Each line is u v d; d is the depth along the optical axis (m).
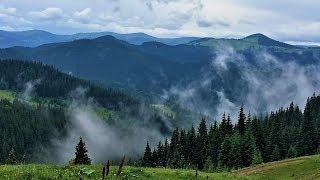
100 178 25.69
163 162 146.88
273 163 63.78
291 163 59.41
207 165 117.38
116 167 30.75
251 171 60.09
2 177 23.77
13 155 85.19
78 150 68.06
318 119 151.25
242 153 109.75
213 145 131.62
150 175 30.23
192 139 142.75
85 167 28.88
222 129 139.88
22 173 24.69
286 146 129.50
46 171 25.86
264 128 145.38
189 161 134.25
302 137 128.25
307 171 53.25
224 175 35.41
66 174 25.77
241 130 138.50
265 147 127.25
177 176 31.92
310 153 127.06
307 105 130.88
